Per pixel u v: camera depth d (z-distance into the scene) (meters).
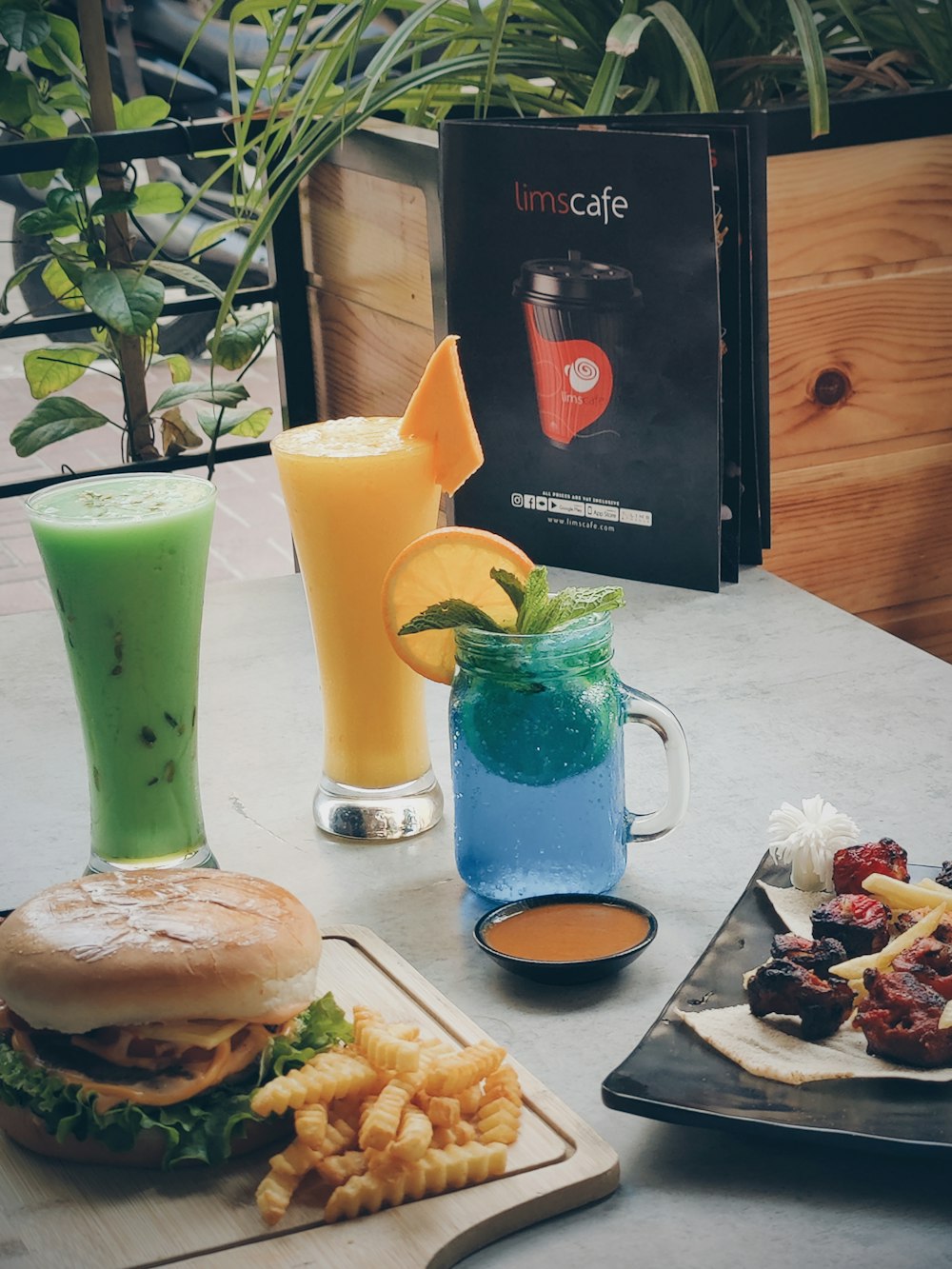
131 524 0.93
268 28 1.99
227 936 0.78
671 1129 0.79
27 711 1.39
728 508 1.62
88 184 1.92
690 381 1.54
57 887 0.85
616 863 1.01
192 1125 0.75
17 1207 0.73
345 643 1.10
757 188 1.55
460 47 2.04
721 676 1.39
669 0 1.86
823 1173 0.75
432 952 0.98
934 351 1.87
